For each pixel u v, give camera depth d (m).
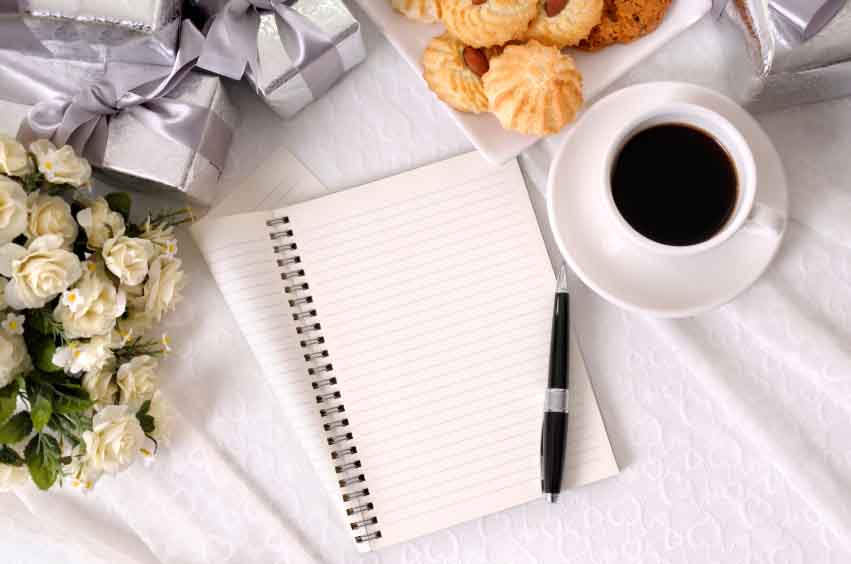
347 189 0.87
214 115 0.83
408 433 0.86
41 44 0.80
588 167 0.83
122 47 0.80
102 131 0.82
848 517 0.84
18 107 0.83
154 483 0.87
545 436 0.84
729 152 0.80
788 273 0.85
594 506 0.86
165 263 0.83
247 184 0.87
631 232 0.78
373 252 0.87
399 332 0.86
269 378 0.86
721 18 0.85
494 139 0.83
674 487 0.85
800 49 0.78
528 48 0.80
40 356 0.79
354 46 0.84
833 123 0.85
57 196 0.81
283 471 0.87
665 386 0.86
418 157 0.88
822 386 0.84
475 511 0.85
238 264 0.86
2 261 0.76
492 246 0.87
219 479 0.87
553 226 0.82
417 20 0.83
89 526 0.87
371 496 0.86
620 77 0.85
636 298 0.82
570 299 0.87
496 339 0.86
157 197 0.87
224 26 0.80
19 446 0.82
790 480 0.84
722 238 0.77
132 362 0.83
